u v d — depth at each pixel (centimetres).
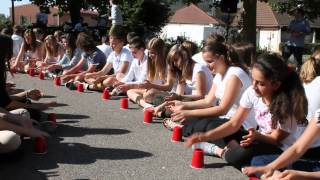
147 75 543
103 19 2097
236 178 323
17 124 356
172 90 515
